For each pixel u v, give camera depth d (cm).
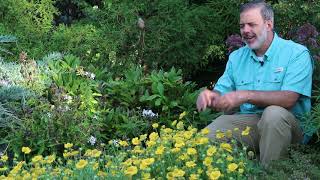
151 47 707
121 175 366
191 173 373
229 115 476
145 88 588
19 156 506
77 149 513
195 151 378
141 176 370
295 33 624
